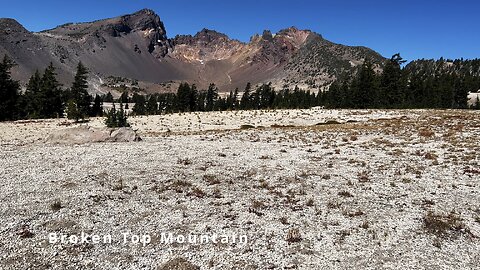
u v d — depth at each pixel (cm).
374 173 2520
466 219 1731
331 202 1953
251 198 1998
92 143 3762
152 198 1950
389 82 10762
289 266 1330
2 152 3131
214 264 1332
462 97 13012
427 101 10825
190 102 14488
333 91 14462
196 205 1873
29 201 1842
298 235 1561
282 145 3741
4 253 1358
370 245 1497
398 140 3831
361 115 7106
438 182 2281
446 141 3591
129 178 2284
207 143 3866
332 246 1485
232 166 2695
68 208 1767
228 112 9100
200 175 2411
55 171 2425
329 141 3944
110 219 1672
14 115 9306
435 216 1742
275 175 2459
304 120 7019
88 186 2102
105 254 1383
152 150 3297
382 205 1917
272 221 1708
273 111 8862
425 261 1381
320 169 2636
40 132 5984
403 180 2330
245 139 4269
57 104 9988
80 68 10475
